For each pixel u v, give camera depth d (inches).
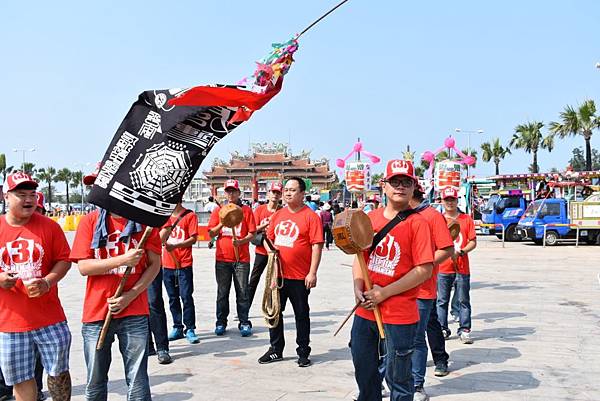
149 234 159.8
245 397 220.7
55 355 175.0
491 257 786.8
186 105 151.3
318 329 340.5
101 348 163.2
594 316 367.2
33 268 172.7
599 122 1545.3
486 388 229.1
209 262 731.4
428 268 158.2
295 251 261.9
